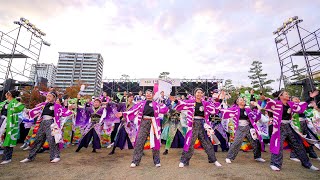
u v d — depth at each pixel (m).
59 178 3.36
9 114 4.39
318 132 6.08
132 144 5.86
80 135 7.31
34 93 15.92
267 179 3.37
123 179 3.32
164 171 3.81
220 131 6.11
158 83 7.54
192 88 21.16
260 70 33.72
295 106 4.16
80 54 58.88
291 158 5.02
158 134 4.29
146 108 4.39
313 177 3.48
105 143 6.77
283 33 10.73
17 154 5.30
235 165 4.32
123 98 8.86
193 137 4.30
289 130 4.11
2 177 3.37
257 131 4.72
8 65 10.78
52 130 4.53
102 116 6.05
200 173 3.69
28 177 3.39
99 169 3.94
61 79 57.50
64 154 5.39
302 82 9.82
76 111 6.90
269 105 4.28
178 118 5.98
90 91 55.03
